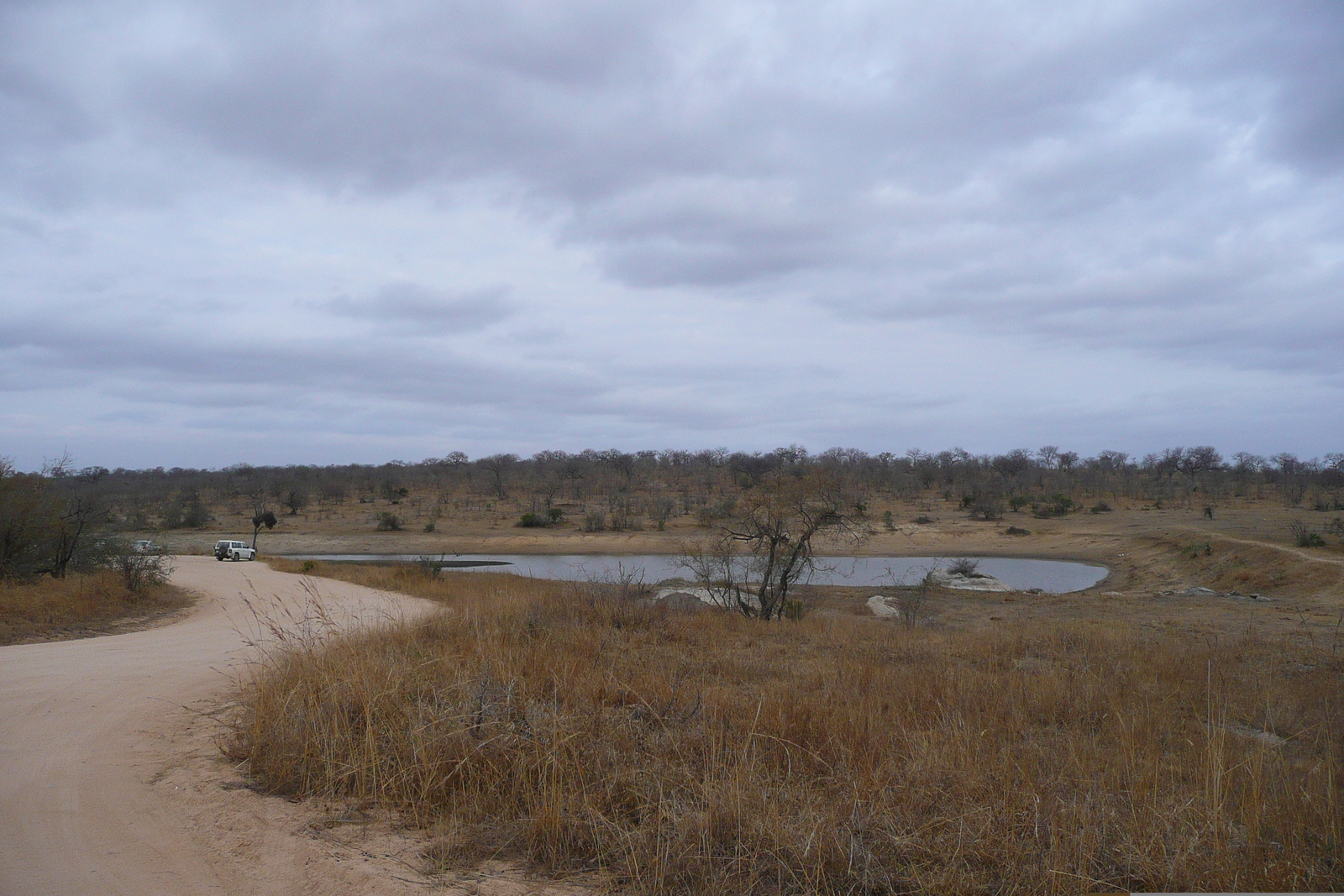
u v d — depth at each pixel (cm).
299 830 502
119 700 884
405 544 6681
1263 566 3612
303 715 641
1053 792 527
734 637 1455
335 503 9894
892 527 6931
